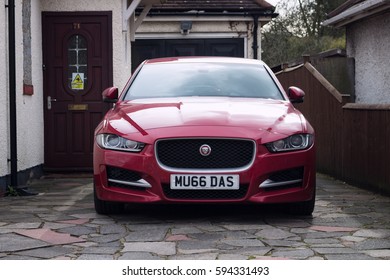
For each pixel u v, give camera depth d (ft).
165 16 51.11
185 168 18.92
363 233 17.65
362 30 41.75
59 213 20.94
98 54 33.86
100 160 19.67
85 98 33.88
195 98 22.15
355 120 28.78
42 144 33.58
